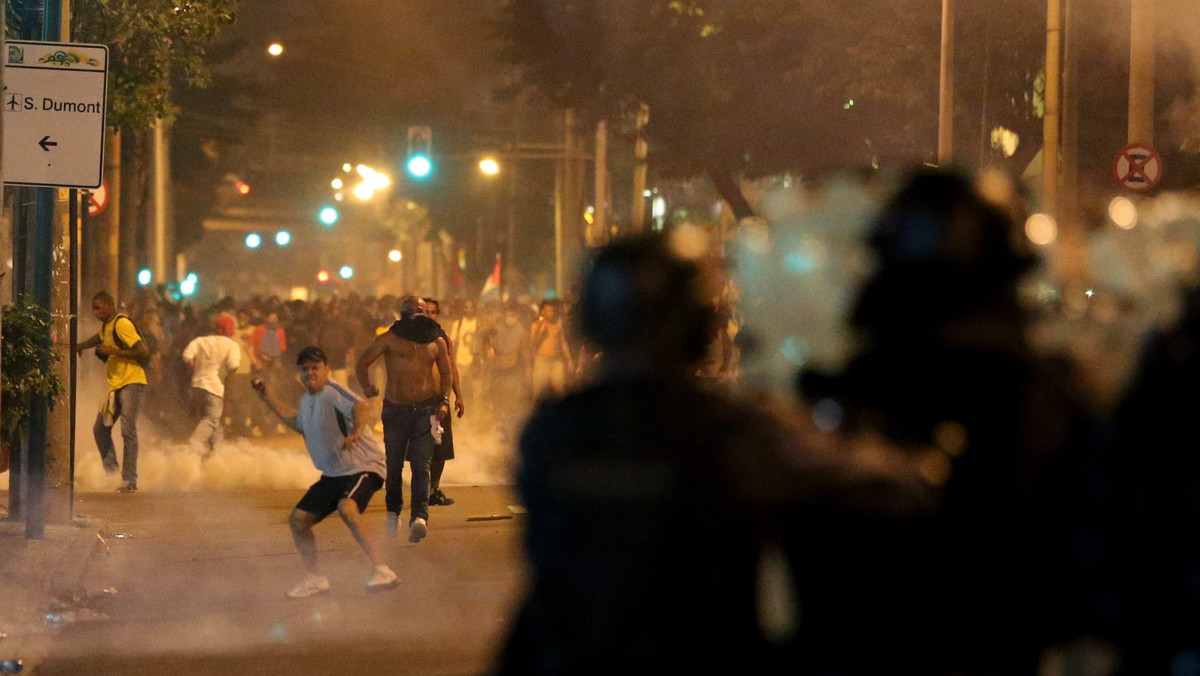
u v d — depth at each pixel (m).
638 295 6.78
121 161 80.56
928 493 6.27
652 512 6.35
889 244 6.81
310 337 61.97
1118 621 7.00
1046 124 48.62
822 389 6.84
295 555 25.30
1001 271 6.79
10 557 22.84
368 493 21.38
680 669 6.30
